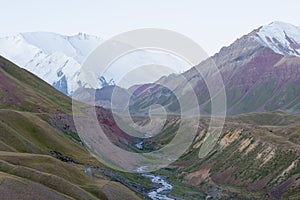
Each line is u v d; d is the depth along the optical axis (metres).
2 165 66.00
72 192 63.50
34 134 116.12
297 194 111.31
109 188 76.75
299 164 125.75
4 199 50.53
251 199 120.00
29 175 64.56
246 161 144.25
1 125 102.62
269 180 127.06
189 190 126.94
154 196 101.94
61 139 122.44
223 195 126.00
